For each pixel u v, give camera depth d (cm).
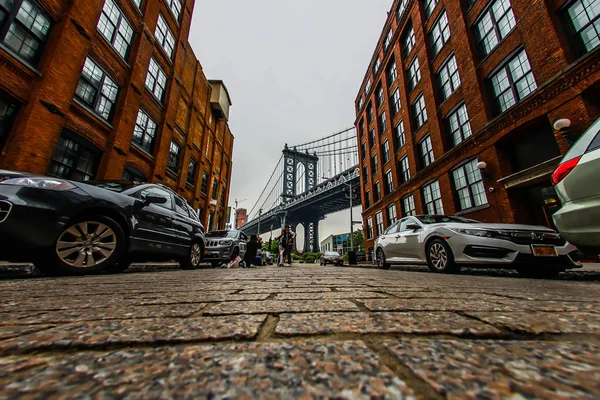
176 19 1288
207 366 47
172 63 1234
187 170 1382
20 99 581
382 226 1852
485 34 966
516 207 789
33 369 44
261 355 53
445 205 1105
